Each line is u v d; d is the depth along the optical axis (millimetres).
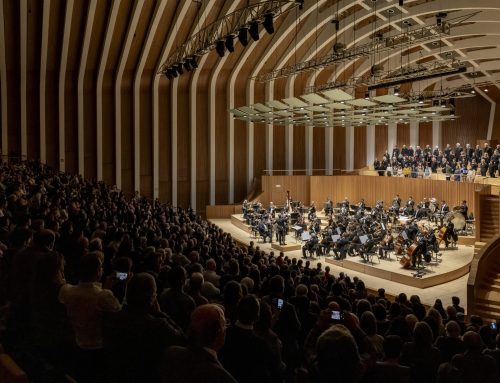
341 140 37875
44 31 24297
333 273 20594
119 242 9430
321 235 23781
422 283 18703
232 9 25781
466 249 23656
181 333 3938
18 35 24875
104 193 20234
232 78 33438
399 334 6379
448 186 28531
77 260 7000
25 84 26703
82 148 28781
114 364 3760
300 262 15531
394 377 4793
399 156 33031
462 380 5379
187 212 25828
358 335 5746
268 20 16984
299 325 5809
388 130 38812
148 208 19953
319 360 2660
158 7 24844
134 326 3691
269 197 34281
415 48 33125
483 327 7879
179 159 33156
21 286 5203
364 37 30641
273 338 4422
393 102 23672
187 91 32938
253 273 9258
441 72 22797
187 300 5227
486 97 38500
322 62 25953
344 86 27141
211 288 7215
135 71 29812
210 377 2916
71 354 4629
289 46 31406
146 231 12375
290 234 27172
